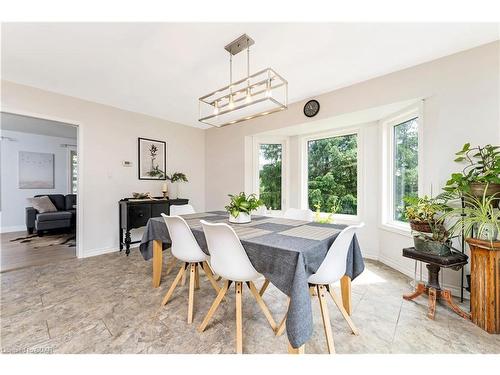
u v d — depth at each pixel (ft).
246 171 13.83
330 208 12.15
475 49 6.69
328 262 4.70
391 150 9.96
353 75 8.54
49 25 5.79
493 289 5.14
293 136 13.21
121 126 12.14
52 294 7.04
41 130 16.30
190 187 15.43
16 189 16.67
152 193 13.48
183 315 5.92
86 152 10.90
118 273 8.81
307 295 3.86
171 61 7.51
